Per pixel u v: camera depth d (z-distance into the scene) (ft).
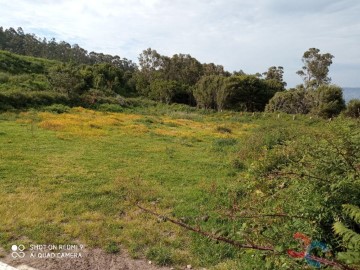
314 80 178.29
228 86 160.04
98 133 57.47
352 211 11.03
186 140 59.41
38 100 84.38
